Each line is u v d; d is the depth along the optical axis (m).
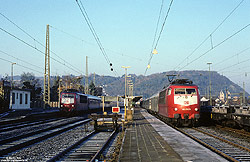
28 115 30.45
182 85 21.22
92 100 53.34
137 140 12.80
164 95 24.56
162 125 21.09
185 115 20.67
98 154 9.74
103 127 18.47
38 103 51.84
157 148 10.38
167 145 11.01
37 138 13.97
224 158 8.54
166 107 22.97
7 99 36.75
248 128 16.88
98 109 62.41
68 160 9.20
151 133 15.59
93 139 14.85
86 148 11.66
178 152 9.40
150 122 24.42
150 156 8.85
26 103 42.09
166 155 8.92
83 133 17.91
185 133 16.61
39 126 22.70
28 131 18.94
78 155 10.05
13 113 33.78
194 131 18.42
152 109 38.84
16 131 18.78
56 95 72.06
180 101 20.78
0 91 35.75
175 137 13.61
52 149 11.66
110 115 18.19
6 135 16.56
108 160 9.12
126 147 10.80
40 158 9.68
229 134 16.44
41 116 34.34
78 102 39.94
